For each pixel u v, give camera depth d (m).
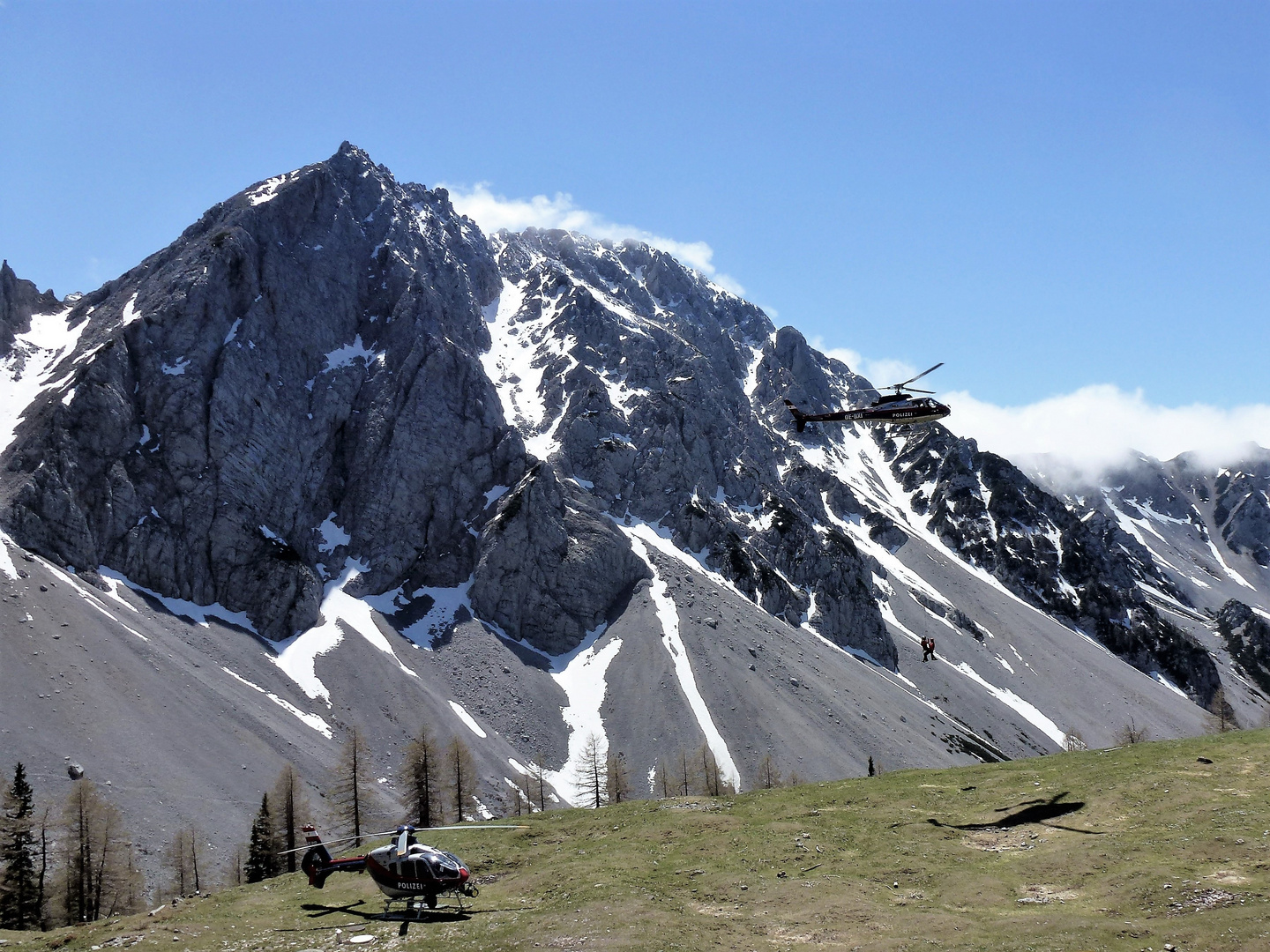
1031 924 32.97
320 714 136.12
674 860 44.12
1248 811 41.03
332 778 117.69
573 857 46.62
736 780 141.75
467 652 165.62
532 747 148.50
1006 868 39.53
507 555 183.62
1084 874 37.59
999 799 49.88
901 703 190.00
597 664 172.75
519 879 43.78
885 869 40.84
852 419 79.06
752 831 47.88
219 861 94.06
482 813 122.19
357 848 81.50
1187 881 34.75
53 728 102.69
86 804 73.69
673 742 149.00
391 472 189.62
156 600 144.38
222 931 38.66
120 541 146.25
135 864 88.25
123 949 36.78
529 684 163.00
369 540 181.75
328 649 151.62
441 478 194.88
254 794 108.19
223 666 136.25
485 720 151.00
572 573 188.12
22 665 109.00
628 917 36.00
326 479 188.12
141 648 124.12
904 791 54.22
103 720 107.62
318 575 171.62
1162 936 30.67
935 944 32.16
